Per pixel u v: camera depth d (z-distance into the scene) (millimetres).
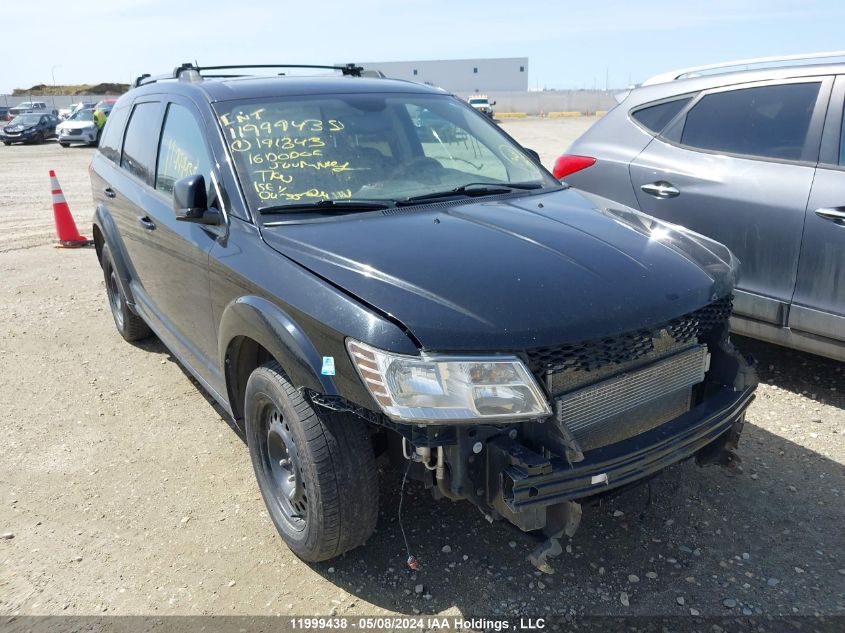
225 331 2873
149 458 3688
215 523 3111
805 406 3971
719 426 2615
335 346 2271
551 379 2248
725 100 4387
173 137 3711
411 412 2121
